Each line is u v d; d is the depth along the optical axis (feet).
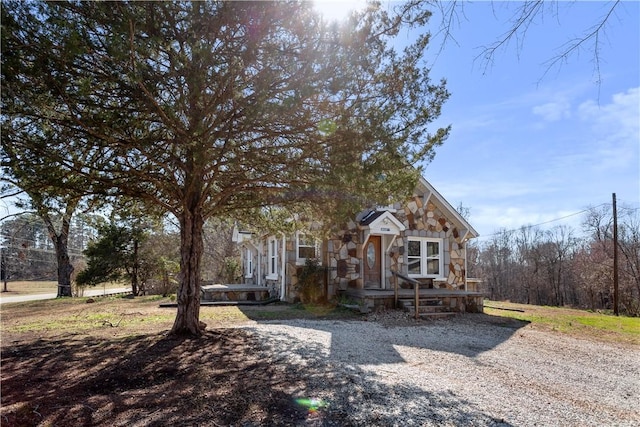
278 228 29.94
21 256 47.67
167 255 68.85
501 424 11.64
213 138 17.94
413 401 13.15
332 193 21.71
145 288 69.51
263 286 51.75
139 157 19.92
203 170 19.84
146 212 27.43
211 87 16.84
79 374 15.42
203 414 11.55
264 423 11.06
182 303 22.95
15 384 14.20
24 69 13.73
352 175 18.34
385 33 17.66
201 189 23.34
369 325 29.58
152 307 40.75
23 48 14.06
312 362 17.58
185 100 17.19
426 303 37.70
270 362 17.37
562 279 109.19
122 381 14.57
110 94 16.93
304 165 19.43
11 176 17.20
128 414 11.48
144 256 66.74
